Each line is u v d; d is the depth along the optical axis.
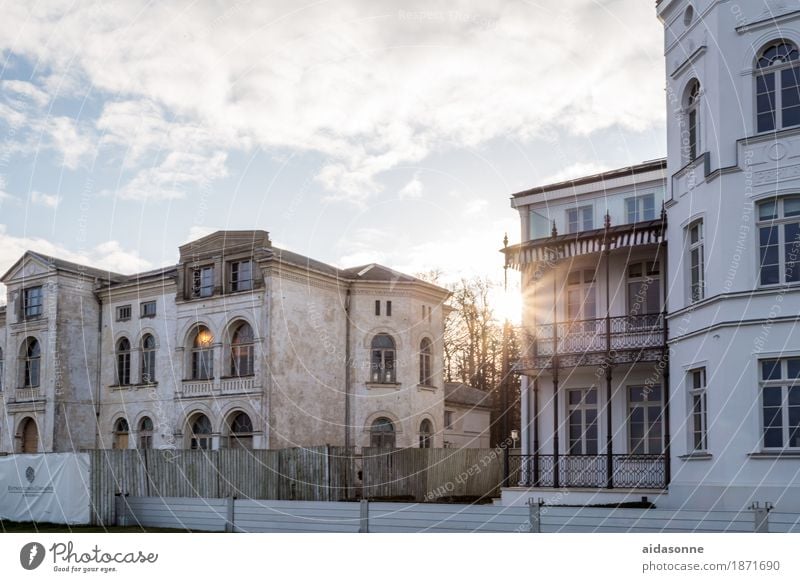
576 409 28.08
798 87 20.91
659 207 27.86
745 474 20.45
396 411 40.97
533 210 30.86
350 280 41.25
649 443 26.42
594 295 27.94
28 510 26.31
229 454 31.78
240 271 40.19
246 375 38.50
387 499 31.77
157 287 43.44
